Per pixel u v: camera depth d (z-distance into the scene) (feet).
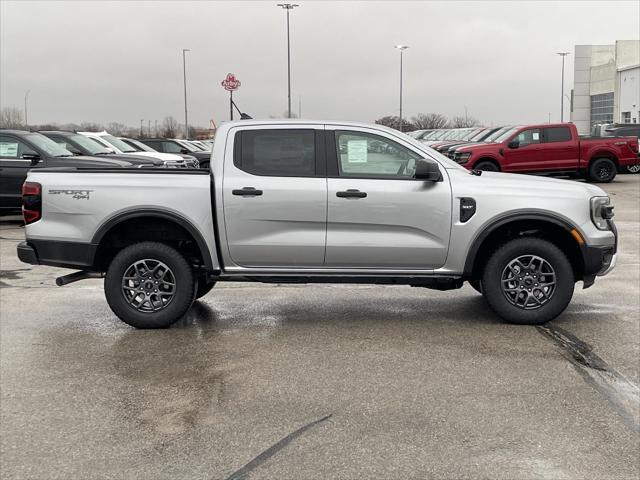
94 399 15.11
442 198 19.95
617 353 18.07
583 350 18.34
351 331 20.38
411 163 20.35
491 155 66.49
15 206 43.68
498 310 20.62
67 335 20.16
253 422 13.83
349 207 19.89
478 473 11.66
